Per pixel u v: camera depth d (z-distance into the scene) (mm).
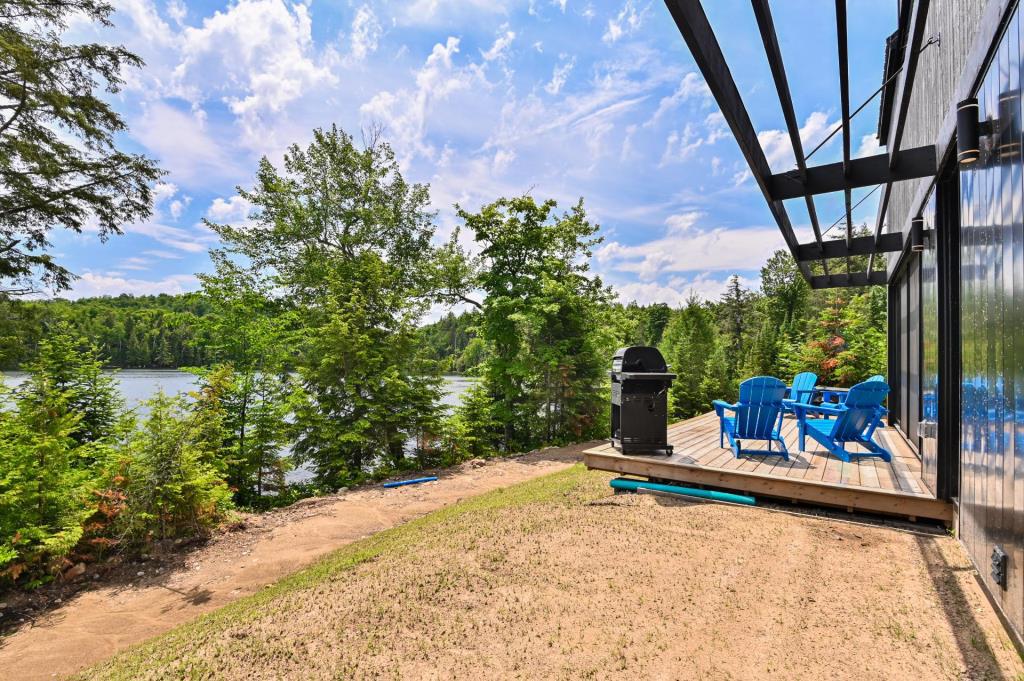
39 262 10359
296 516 7738
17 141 9758
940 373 4102
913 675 2289
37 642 4277
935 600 2965
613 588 3320
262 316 10883
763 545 3951
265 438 9508
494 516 5254
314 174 17406
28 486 5586
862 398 5578
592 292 16188
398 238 18641
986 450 2941
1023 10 2295
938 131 4234
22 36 9938
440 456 12016
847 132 3770
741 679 2328
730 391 20984
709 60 2795
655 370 6367
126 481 6492
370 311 12297
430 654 2662
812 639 2629
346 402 11086
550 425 15375
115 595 5199
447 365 13047
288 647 2803
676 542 4070
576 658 2564
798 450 6500
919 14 3242
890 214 8781
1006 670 2279
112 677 2805
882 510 4391
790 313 32312
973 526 3260
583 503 5414
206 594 5098
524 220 15406
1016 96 2391
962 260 3484
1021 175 2344
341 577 3980
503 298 14125
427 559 4031
